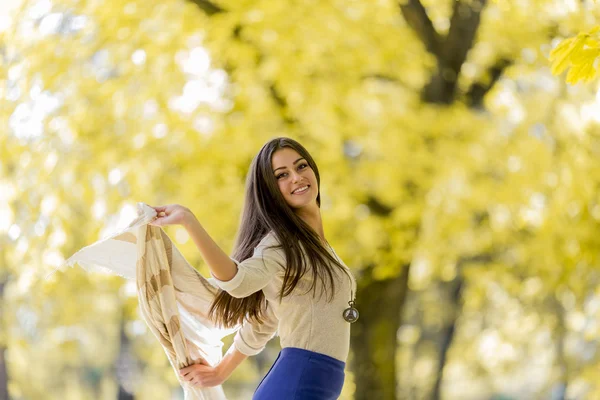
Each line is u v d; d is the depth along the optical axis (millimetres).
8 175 9312
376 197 8672
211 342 4574
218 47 8453
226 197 8664
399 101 8938
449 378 21016
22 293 10711
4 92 9125
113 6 8992
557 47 4965
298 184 4262
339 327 4188
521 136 9305
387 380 10250
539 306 15375
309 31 8594
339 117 8516
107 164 8727
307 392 4055
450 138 8570
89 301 10719
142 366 21438
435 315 18391
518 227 9805
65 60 8969
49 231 9148
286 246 4082
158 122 8812
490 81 9492
